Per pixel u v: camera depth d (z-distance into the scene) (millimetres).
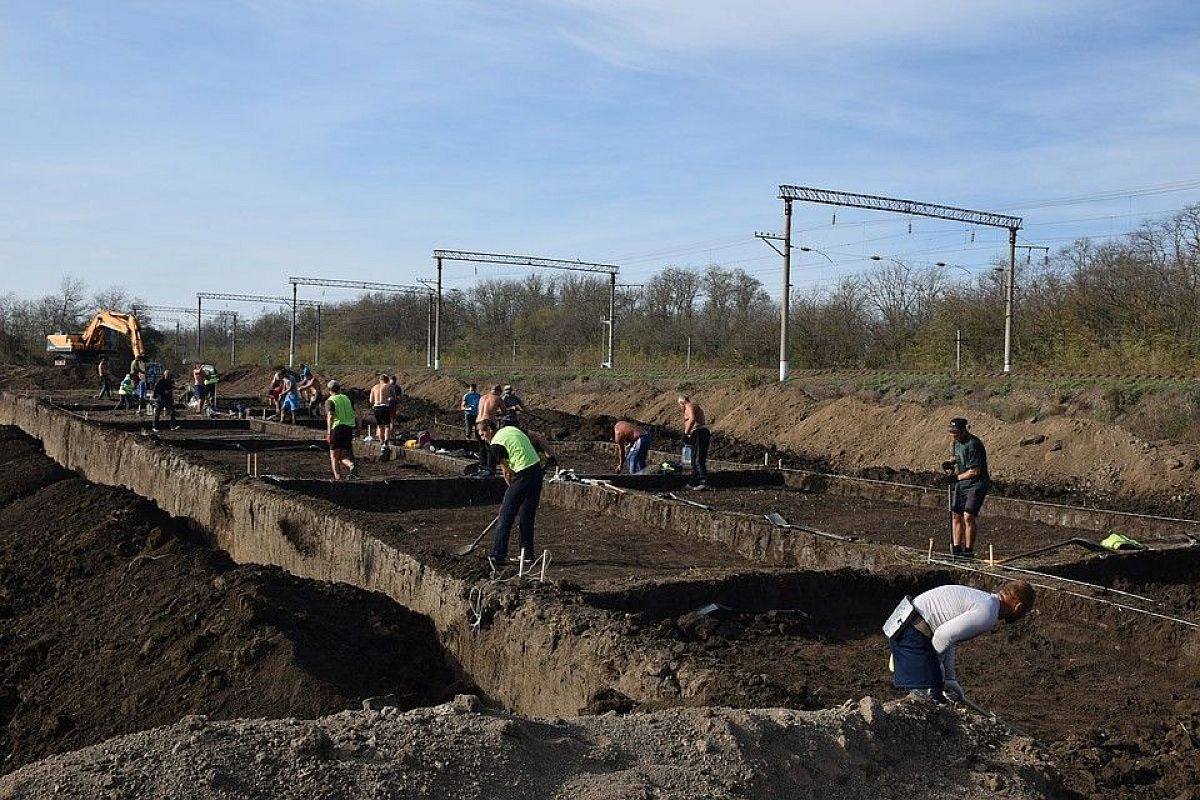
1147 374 25688
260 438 25625
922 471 20750
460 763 4711
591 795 4613
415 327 86812
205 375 34438
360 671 9234
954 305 41125
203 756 4613
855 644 9273
